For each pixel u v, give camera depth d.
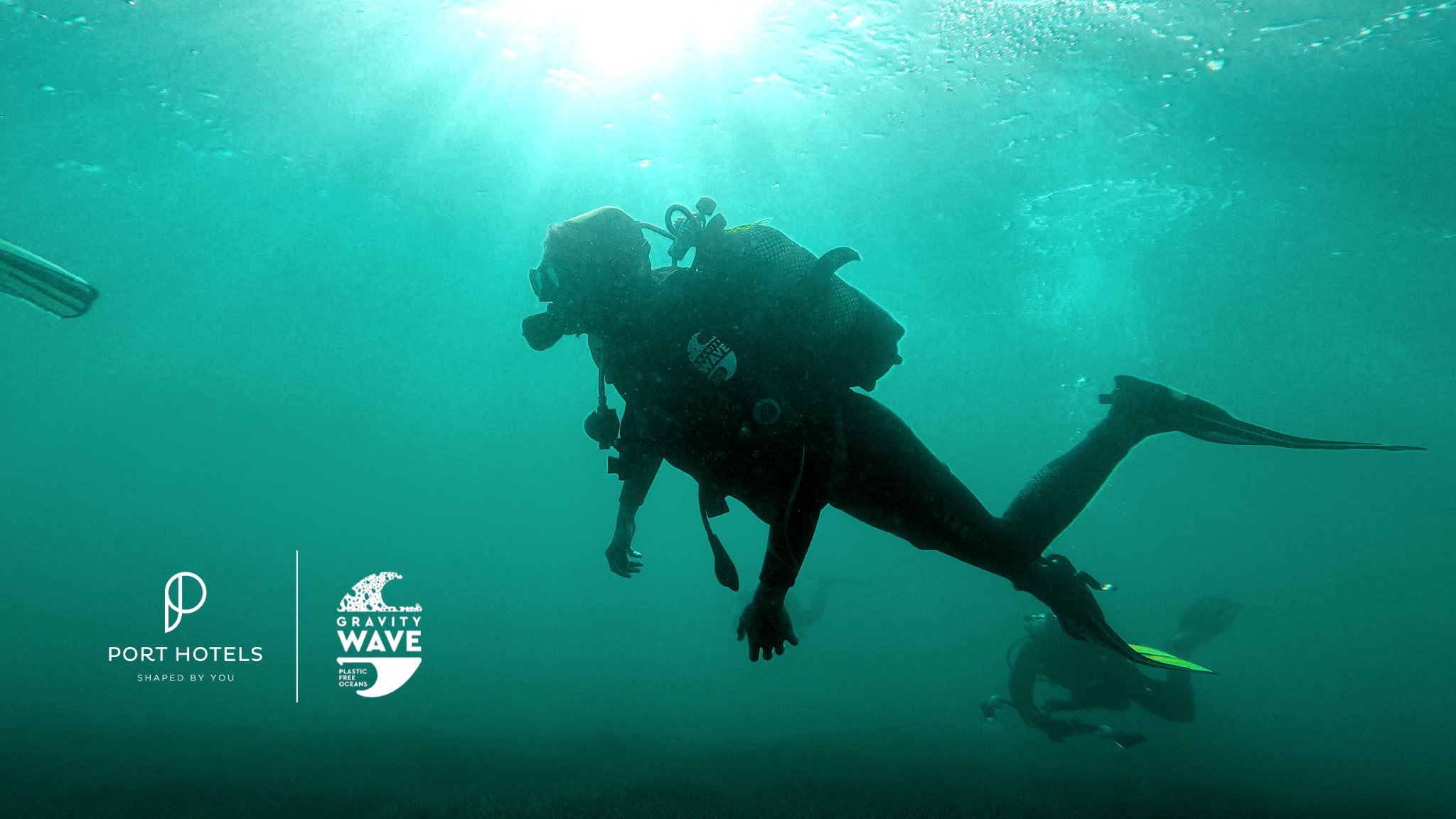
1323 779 8.71
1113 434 1.12
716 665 24.38
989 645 28.75
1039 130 11.69
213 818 6.04
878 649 27.86
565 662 24.38
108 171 16.02
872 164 12.99
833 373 0.95
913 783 7.66
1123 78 10.10
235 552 53.22
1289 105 10.76
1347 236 16.45
